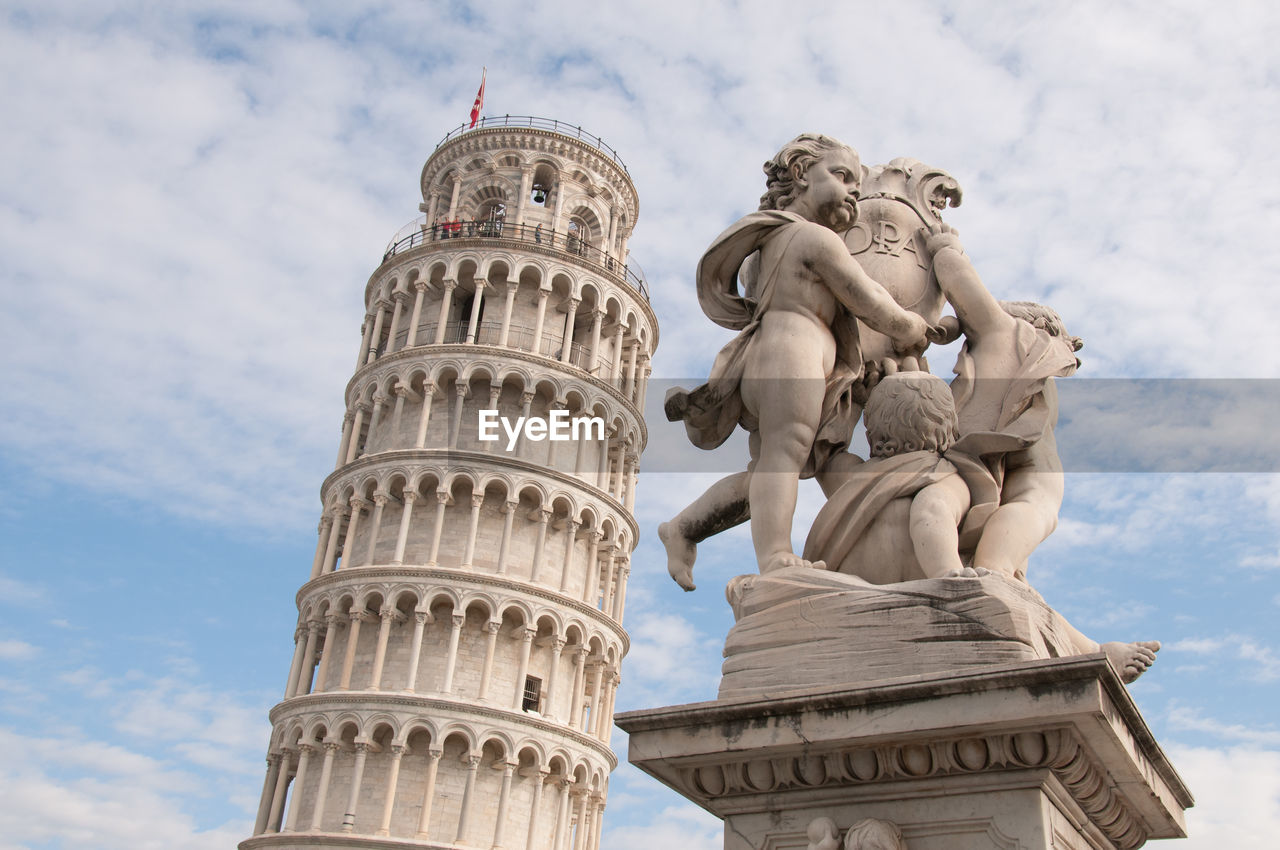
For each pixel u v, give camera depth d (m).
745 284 4.42
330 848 44.03
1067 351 4.21
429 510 50.66
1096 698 2.76
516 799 47.25
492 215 61.34
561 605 50.09
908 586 3.29
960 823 2.99
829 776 3.13
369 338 57.81
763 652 3.40
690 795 3.42
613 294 57.91
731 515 4.22
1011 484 4.02
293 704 48.06
